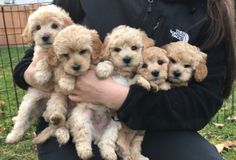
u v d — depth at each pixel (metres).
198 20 0.78
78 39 0.70
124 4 0.79
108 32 0.78
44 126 0.81
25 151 1.26
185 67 0.74
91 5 0.80
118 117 0.73
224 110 1.50
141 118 0.73
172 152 0.76
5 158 1.22
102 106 0.74
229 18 0.78
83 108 0.74
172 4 0.79
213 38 0.77
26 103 0.81
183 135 0.78
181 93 0.75
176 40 0.77
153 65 0.72
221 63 0.79
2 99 1.68
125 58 0.71
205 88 0.77
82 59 0.71
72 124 0.73
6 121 1.44
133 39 0.71
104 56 0.72
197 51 0.75
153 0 0.78
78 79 0.73
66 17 0.76
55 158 0.74
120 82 0.73
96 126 0.75
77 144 0.72
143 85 0.71
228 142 1.27
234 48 0.79
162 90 0.73
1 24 2.70
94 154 0.73
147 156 0.77
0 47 2.51
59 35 0.71
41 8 0.78
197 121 0.77
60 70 0.73
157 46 0.77
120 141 0.73
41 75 0.74
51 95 0.76
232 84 0.82
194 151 0.76
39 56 0.75
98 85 0.72
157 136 0.78
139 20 0.78
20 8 2.70
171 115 0.74
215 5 0.77
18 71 0.81
